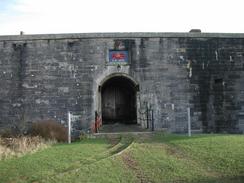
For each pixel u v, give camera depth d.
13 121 23.17
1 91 23.39
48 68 23.50
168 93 23.64
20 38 23.64
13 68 23.55
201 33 24.22
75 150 14.74
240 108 24.08
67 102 23.30
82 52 23.66
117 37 23.77
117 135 19.89
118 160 12.65
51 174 10.89
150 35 23.83
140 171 11.62
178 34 23.98
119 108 28.31
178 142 15.77
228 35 24.45
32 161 12.46
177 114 23.50
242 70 24.38
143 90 23.62
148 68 23.75
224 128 23.80
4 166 11.80
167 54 23.89
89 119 23.17
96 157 13.27
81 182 10.32
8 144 16.62
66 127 23.02
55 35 23.64
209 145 14.66
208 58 24.16
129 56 23.77
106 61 23.66
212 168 12.05
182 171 11.67
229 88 24.12
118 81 27.05
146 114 23.42
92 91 23.42
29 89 23.36
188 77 23.84
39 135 20.48
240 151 13.45
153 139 17.38
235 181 10.75
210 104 23.83
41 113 23.17
